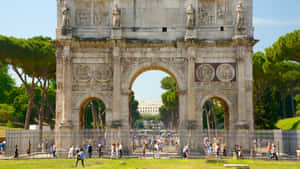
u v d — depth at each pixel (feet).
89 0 165.48
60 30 161.79
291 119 250.98
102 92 161.99
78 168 111.45
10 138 153.79
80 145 157.79
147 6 165.27
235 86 160.86
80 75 162.30
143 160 135.23
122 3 165.07
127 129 159.02
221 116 363.56
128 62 161.89
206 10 164.55
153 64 161.27
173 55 161.58
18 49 187.73
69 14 160.86
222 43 160.35
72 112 160.86
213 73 161.38
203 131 156.87
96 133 175.83
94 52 162.71
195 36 159.02
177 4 164.86
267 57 212.23
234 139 156.56
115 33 159.33
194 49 159.63
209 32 162.40
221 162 126.41
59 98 161.58
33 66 200.44
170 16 164.45
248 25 162.71
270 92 269.23
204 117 368.68
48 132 160.66
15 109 330.95
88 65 162.81
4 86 313.32
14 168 110.01
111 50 162.50
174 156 150.71
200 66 161.58
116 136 156.35
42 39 230.27
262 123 261.44
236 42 159.43
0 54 185.78
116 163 124.77
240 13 159.84
